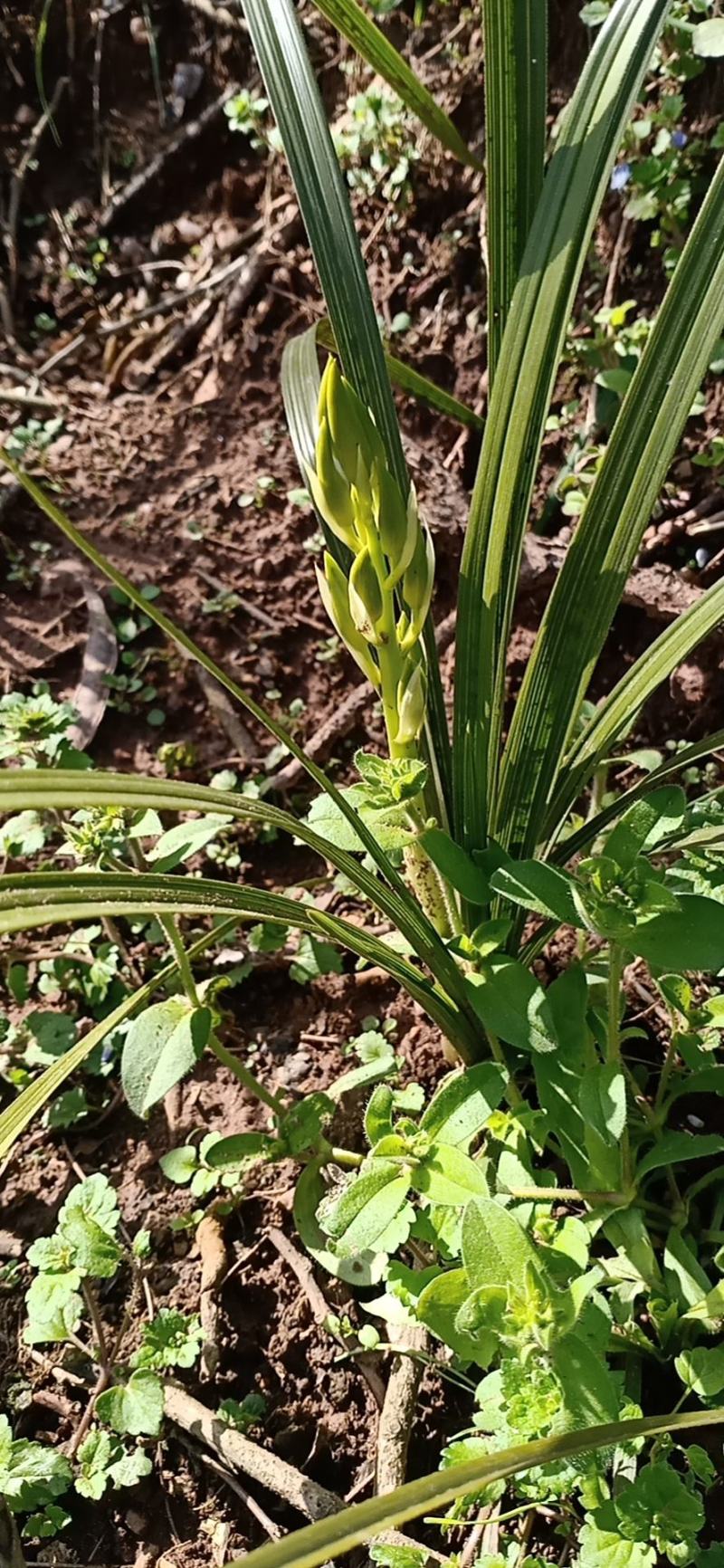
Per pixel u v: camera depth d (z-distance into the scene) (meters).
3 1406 0.25
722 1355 0.19
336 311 0.23
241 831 0.35
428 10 0.43
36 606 0.42
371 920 0.32
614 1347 0.21
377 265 0.44
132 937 0.34
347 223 0.23
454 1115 0.19
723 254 0.20
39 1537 0.23
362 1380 0.24
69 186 0.56
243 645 0.40
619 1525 0.17
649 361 0.21
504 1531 0.21
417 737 0.23
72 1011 0.32
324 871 0.34
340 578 0.19
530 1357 0.16
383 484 0.17
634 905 0.17
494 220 0.24
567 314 0.22
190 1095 0.30
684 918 0.18
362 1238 0.18
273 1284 0.26
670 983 0.21
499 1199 0.20
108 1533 0.23
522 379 0.21
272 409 0.46
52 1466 0.22
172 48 0.54
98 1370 0.26
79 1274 0.23
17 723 0.27
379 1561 0.19
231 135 0.52
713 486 0.35
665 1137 0.21
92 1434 0.23
